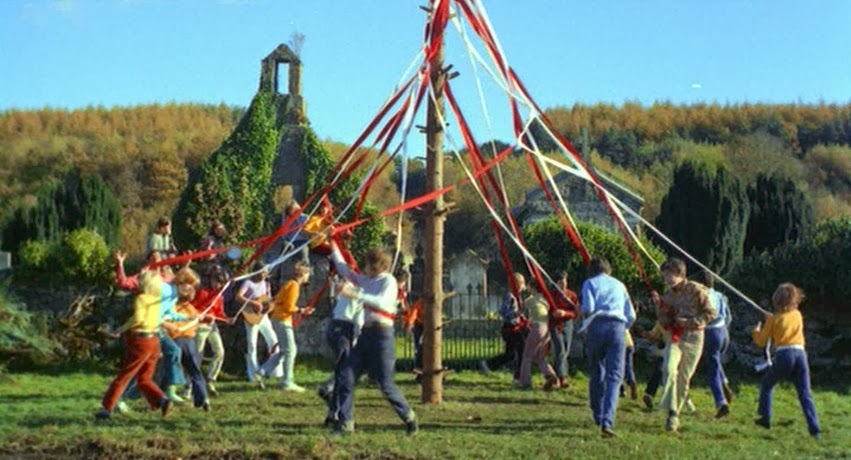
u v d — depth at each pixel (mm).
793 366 10680
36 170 69688
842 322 17828
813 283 17797
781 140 79125
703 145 78625
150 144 71188
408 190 54719
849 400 14617
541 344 14508
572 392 14273
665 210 28172
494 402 12891
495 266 37312
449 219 53438
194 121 79438
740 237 27500
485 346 19391
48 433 9727
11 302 16797
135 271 18078
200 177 29234
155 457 8828
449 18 12117
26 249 18219
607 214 35500
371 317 9742
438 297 12500
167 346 11039
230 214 28984
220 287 12953
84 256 18000
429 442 9547
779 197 28922
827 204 65875
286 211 14336
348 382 9797
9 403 12078
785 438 10570
